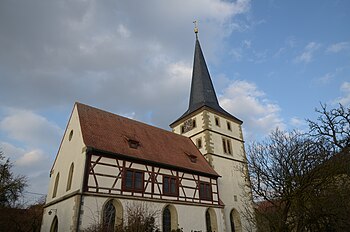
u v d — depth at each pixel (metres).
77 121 21.34
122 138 22.19
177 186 22.52
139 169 20.56
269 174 13.38
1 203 27.67
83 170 17.61
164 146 25.56
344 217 11.34
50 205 20.75
